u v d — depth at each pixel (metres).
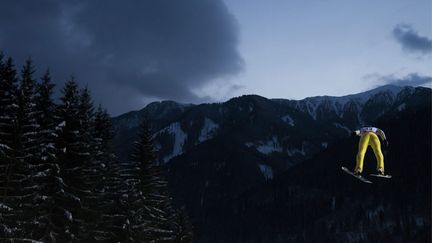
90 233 38.59
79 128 36.69
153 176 45.59
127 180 44.94
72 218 33.75
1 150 29.30
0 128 31.34
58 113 36.06
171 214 54.59
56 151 34.22
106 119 49.16
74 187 35.47
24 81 32.41
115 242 43.69
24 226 31.45
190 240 60.78
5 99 31.59
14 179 30.84
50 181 33.38
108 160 46.41
